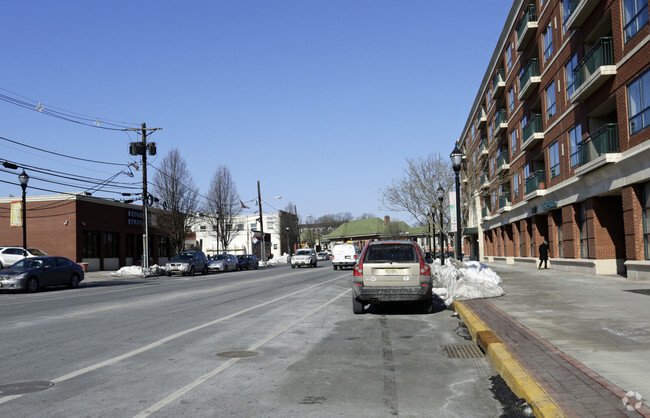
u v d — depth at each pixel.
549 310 11.01
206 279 30.31
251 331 10.05
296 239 92.12
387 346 8.52
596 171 20.61
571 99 22.73
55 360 7.47
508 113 38.53
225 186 53.66
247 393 5.78
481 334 8.20
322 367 7.03
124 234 45.41
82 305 15.11
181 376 6.54
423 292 11.95
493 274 18.36
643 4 17.06
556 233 28.47
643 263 17.64
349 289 20.47
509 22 36.50
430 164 41.25
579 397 4.88
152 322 11.31
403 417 4.96
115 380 6.35
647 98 16.92
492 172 45.06
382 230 103.56
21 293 20.95
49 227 39.03
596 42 20.67
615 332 8.16
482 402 5.41
